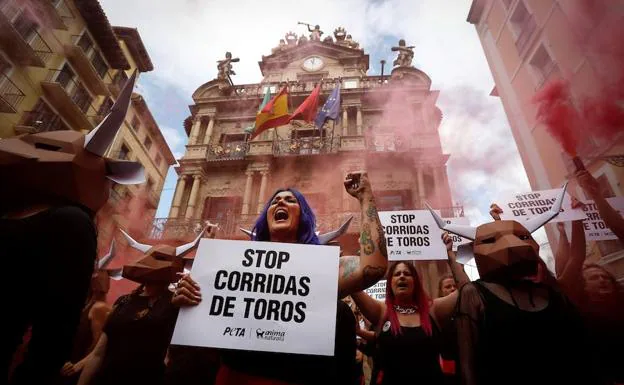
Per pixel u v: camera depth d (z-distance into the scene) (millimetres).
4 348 1027
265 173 15156
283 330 1655
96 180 1375
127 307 2750
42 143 1338
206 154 16281
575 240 3768
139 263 2830
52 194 1267
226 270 1834
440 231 4941
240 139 17297
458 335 1998
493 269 2057
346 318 1916
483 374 1840
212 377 2369
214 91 19062
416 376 2539
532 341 1752
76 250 1163
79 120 16953
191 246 2990
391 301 3043
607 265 7793
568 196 4211
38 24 15266
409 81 17438
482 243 2215
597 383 1692
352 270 1812
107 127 1423
